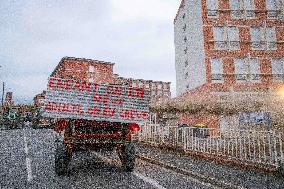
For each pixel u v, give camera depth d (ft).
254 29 108.99
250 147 30.45
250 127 54.60
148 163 32.12
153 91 281.13
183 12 133.80
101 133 25.13
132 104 25.07
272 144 27.76
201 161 33.47
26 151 40.40
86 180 21.95
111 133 25.27
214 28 107.55
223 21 107.76
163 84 286.46
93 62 191.52
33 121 126.11
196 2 114.52
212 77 104.47
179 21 141.18
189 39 123.24
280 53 108.17
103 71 194.29
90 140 24.03
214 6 108.68
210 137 35.96
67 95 23.31
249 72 105.70
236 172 26.11
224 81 104.27
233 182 21.72
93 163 30.27
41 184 20.53
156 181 21.79
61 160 23.49
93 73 190.80
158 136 49.83
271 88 104.99
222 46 106.52
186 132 41.55
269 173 25.32
